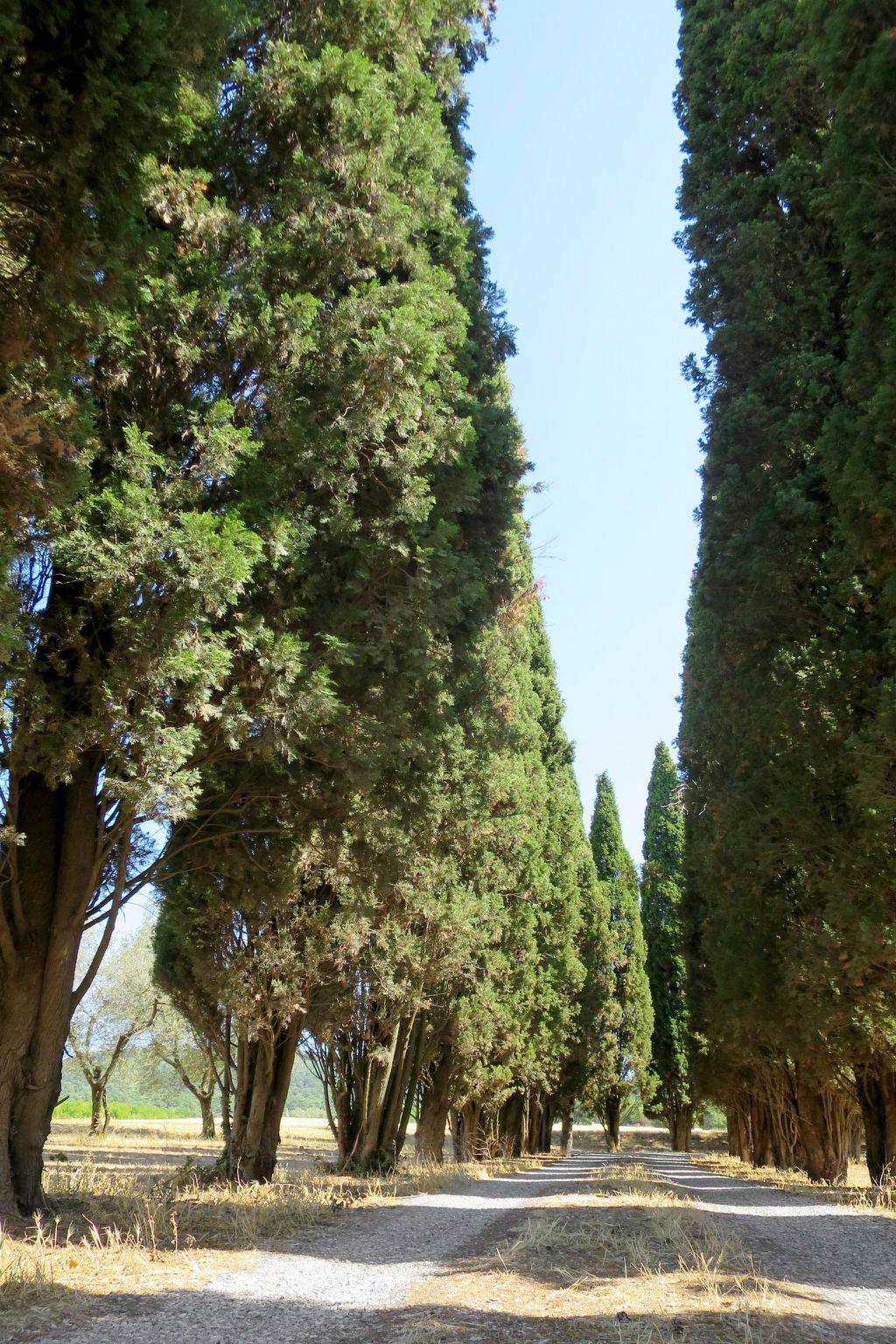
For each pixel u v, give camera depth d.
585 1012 40.19
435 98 13.36
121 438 8.22
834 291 12.93
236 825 10.64
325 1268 7.57
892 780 10.20
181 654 7.15
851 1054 17.80
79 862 9.01
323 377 9.00
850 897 12.63
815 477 12.20
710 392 14.46
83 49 4.59
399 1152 20.58
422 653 9.82
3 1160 8.33
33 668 7.51
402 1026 19.23
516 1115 34.84
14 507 4.97
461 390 11.31
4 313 4.81
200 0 5.31
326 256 9.26
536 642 36.75
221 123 9.08
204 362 8.62
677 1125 48.09
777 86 13.80
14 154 4.53
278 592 8.53
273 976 13.46
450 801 15.98
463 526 12.53
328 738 8.96
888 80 8.22
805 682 12.58
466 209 14.62
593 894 41.81
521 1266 7.21
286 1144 37.28
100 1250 7.37
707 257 14.93
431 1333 5.15
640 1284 6.34
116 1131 39.44
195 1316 5.66
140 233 5.85
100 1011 38.00
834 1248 9.16
